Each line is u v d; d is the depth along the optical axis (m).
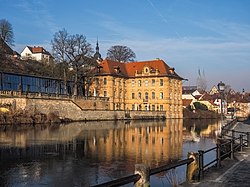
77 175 21.84
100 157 28.72
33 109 67.38
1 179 20.67
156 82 115.31
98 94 110.88
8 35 108.69
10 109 63.16
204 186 12.65
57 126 60.94
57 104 73.94
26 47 154.25
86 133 49.12
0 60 91.25
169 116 114.44
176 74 121.44
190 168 13.41
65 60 90.62
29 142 37.03
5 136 42.16
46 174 22.09
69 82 93.38
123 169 23.81
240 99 161.50
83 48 91.94
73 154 29.98
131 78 119.19
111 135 47.25
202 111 129.25
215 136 48.88
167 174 20.64
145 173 9.07
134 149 33.78
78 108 79.88
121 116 93.62
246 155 20.59
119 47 130.25
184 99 151.62
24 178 20.97
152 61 120.75
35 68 101.94
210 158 27.61
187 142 40.97
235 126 52.41
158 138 45.06
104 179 20.92
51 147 33.84
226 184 13.04
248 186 12.77
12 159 27.05
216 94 168.38
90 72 101.06
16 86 72.50
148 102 116.25
